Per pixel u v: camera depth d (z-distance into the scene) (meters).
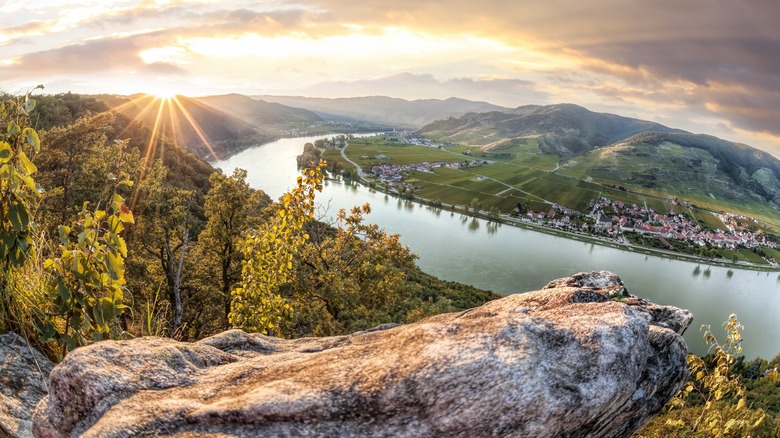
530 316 3.68
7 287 4.76
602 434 3.78
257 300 10.73
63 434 3.24
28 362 4.52
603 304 3.93
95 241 4.88
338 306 18.84
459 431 2.81
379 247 21.84
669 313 4.57
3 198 4.75
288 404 2.93
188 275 27.05
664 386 4.06
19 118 5.04
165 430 2.93
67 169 25.52
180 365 3.77
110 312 5.02
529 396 2.88
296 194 11.58
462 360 2.99
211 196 30.64
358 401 2.93
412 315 21.75
